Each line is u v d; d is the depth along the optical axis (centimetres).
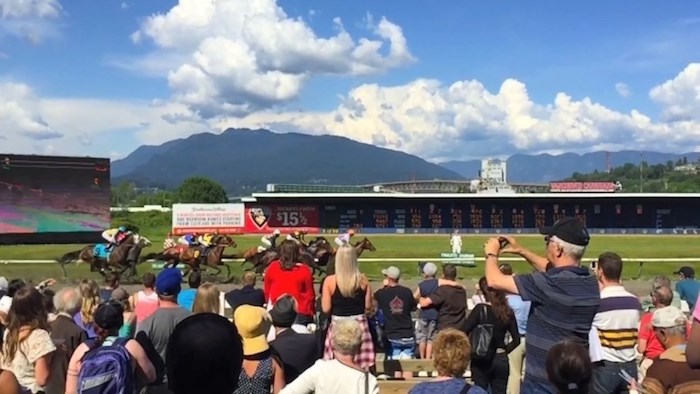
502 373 686
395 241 4684
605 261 605
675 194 5431
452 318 841
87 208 3775
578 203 5497
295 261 817
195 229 5053
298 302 804
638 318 596
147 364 498
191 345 233
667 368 440
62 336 617
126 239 2556
